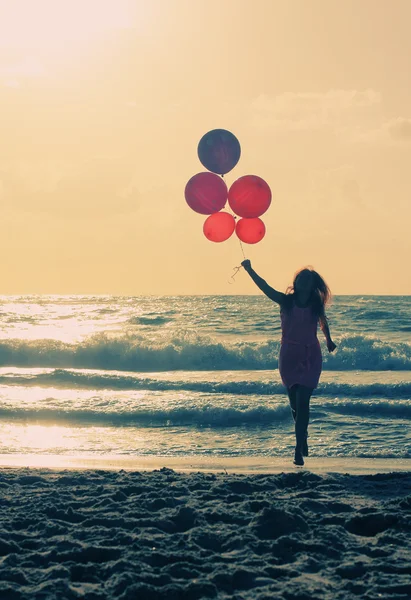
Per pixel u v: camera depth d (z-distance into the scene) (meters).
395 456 8.66
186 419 12.12
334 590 3.39
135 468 7.71
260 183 6.83
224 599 3.26
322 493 5.73
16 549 4.06
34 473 6.82
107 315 43.84
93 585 3.48
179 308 48.66
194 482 6.14
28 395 14.93
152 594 3.29
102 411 12.35
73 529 4.49
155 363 22.36
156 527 4.60
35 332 32.38
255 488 5.96
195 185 6.93
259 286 6.35
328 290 6.35
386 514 4.70
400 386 15.01
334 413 12.34
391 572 3.67
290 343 6.39
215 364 22.19
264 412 12.21
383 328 33.19
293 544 4.11
